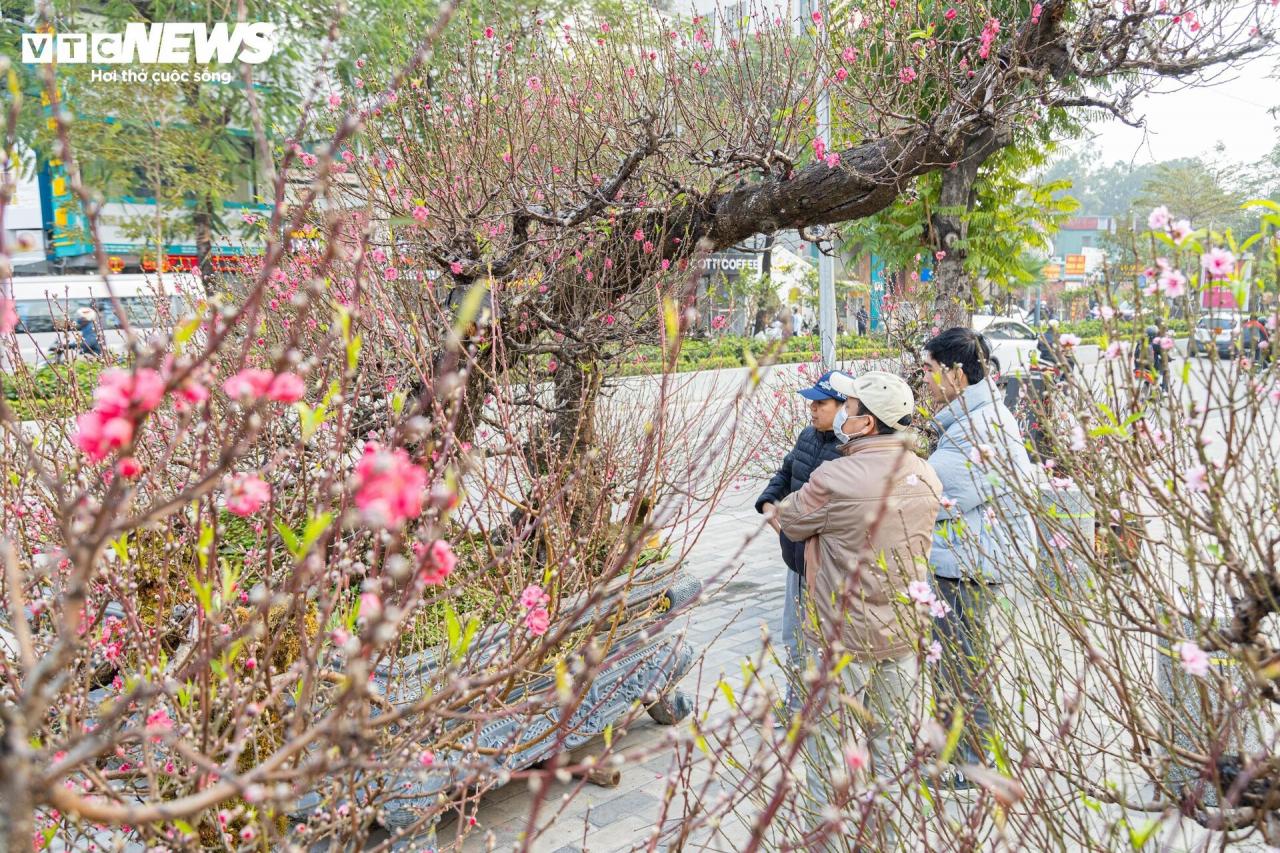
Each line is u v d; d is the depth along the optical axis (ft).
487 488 8.96
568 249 14.14
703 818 5.17
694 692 14.73
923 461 10.19
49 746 3.50
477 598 10.05
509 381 14.32
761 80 15.56
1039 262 30.07
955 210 25.22
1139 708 6.88
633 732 13.96
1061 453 6.66
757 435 24.18
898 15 15.42
